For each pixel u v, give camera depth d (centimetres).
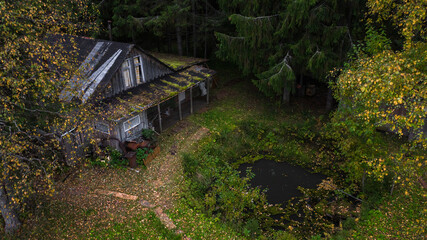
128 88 1736
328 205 1359
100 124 1620
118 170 1542
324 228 1234
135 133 1712
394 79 849
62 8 1581
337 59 1722
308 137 1836
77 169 1537
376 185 1373
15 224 1188
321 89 2452
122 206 1309
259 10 1844
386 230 1154
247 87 2519
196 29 2584
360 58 1238
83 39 1828
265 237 1155
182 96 2256
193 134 1881
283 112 2136
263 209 1352
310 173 1595
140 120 1738
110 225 1210
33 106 1166
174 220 1233
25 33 1094
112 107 1545
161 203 1326
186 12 2281
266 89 1861
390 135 1750
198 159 1636
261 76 1841
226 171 1566
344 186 1475
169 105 2083
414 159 990
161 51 2825
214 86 2544
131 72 1722
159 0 2297
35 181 1342
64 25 1483
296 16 1605
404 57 987
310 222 1273
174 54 2677
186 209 1293
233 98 2356
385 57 963
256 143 1841
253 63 1964
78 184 1444
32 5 1176
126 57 1661
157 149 1673
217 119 2061
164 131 1900
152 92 1759
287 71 1700
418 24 981
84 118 1206
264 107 2211
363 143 1241
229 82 2623
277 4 1778
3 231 1190
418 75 905
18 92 1009
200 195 1399
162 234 1163
